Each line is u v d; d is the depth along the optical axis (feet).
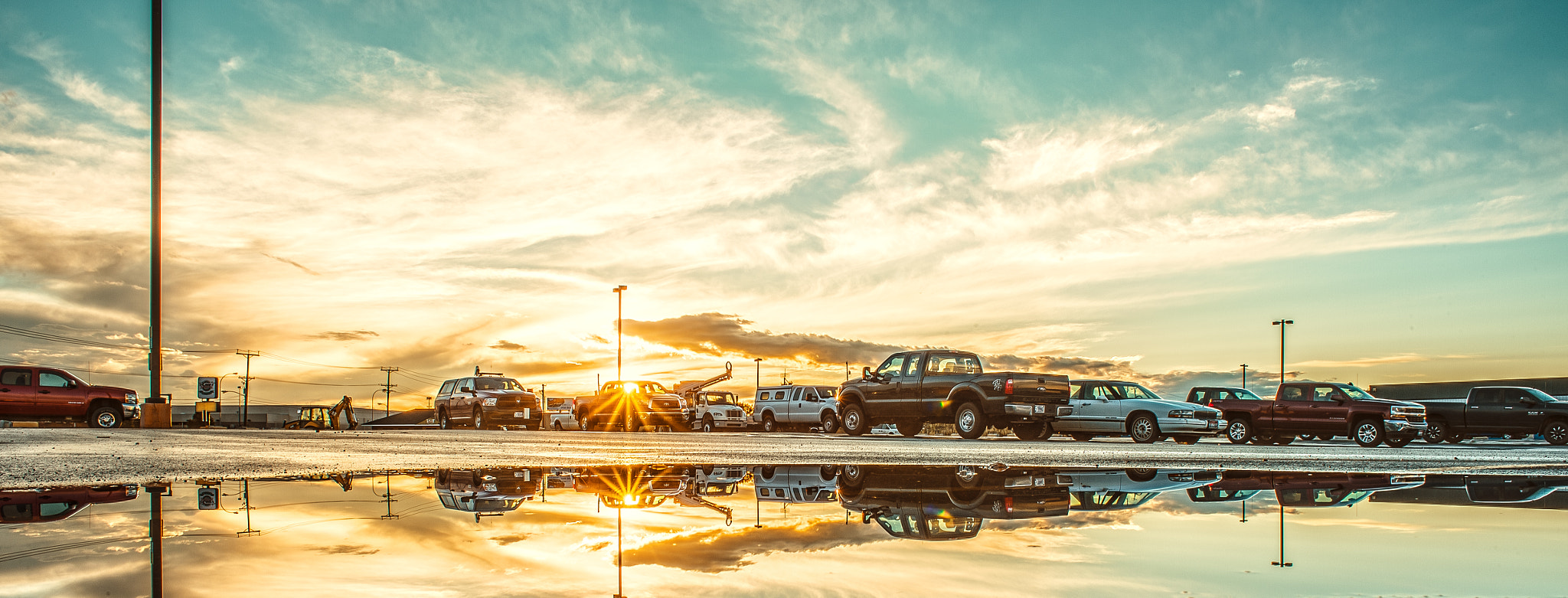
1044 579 4.88
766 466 17.34
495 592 4.46
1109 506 9.09
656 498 9.99
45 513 8.13
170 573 4.94
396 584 4.66
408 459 19.07
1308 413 62.90
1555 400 67.41
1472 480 14.46
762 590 4.49
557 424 110.52
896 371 56.13
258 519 7.61
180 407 186.60
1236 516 8.21
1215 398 66.95
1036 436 57.31
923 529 7.04
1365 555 5.91
